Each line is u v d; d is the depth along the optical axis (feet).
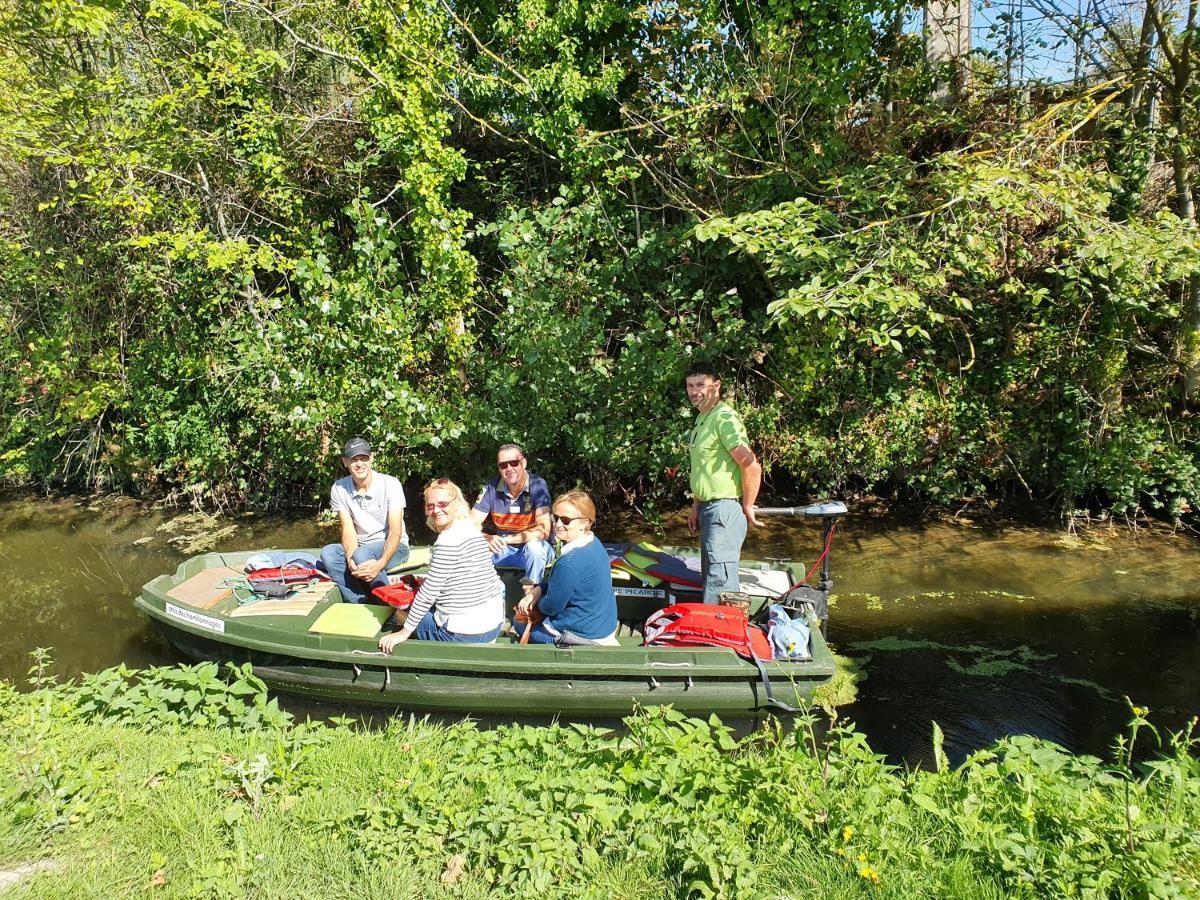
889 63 28.66
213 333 31.40
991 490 29.73
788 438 29.32
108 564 27.12
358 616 17.12
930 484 28.84
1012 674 18.29
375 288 26.55
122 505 33.17
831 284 21.68
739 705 15.79
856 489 30.50
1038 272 28.45
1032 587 22.99
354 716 16.65
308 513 31.50
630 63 28.48
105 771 11.87
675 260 28.50
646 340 26.30
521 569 19.58
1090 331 27.63
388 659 16.06
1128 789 9.82
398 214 31.89
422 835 10.09
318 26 29.60
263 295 30.32
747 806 10.40
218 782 11.35
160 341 31.65
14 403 34.45
